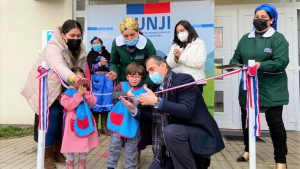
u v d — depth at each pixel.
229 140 5.39
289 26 6.15
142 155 4.47
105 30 5.91
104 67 5.20
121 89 3.42
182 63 4.02
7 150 4.73
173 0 6.20
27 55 6.62
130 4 5.83
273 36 3.65
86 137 3.31
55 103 3.58
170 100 2.79
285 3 6.16
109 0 6.21
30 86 3.62
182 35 3.98
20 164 4.02
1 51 6.69
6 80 6.69
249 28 6.27
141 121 3.30
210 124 2.80
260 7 3.73
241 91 3.91
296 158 4.29
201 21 5.60
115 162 3.42
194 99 2.73
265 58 3.65
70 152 3.28
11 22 6.66
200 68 4.04
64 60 3.48
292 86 6.10
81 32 3.59
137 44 3.84
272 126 3.60
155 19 5.76
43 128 2.80
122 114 3.33
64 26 3.51
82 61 3.73
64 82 3.40
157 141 2.97
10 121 6.70
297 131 6.05
